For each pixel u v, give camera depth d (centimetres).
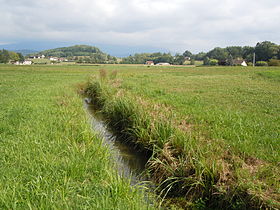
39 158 436
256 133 560
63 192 329
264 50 8031
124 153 597
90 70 4719
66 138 550
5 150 462
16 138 538
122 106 766
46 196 311
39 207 294
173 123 597
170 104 936
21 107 874
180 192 415
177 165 440
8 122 661
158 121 591
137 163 540
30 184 353
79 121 728
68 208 296
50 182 353
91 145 529
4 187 336
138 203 324
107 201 312
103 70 1873
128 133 668
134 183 448
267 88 1413
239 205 342
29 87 1638
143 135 589
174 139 505
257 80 1952
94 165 428
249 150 456
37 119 706
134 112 702
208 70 4316
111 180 372
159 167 468
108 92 1125
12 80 2267
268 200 314
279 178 359
